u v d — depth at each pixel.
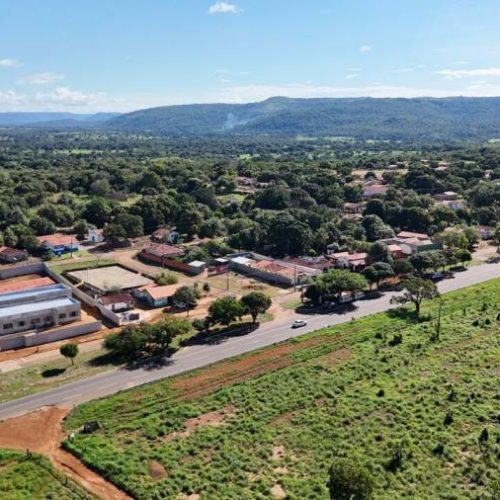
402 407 61.97
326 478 49.56
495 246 145.62
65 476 50.75
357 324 87.75
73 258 133.25
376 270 107.75
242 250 138.38
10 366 74.56
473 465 51.59
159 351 78.94
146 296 102.25
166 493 48.12
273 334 85.12
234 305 85.75
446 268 123.25
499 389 66.19
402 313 93.19
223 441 56.00
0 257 132.50
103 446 55.34
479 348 78.06
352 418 59.94
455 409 61.75
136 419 60.59
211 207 183.50
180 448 54.84
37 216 157.12
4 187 196.25
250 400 64.12
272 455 53.78
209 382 69.06
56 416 61.94
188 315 94.75
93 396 66.31
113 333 84.56
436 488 48.47
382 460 52.22
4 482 49.53
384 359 74.56
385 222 162.88
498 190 192.38
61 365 74.75
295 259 127.69
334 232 141.38
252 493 47.84
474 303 97.69
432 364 73.19
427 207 173.38
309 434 57.12
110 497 48.09
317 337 82.62
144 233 160.25
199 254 127.94
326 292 97.56
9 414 62.34
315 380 68.75
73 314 91.50
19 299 92.81
